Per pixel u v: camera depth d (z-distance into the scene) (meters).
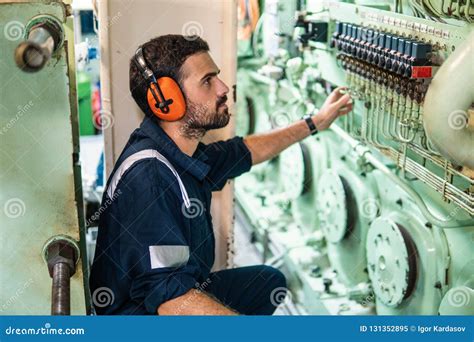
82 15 3.85
